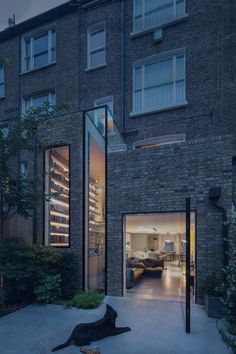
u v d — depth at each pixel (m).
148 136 11.52
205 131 10.52
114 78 12.43
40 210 8.62
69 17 13.69
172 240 13.66
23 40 15.02
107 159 8.66
